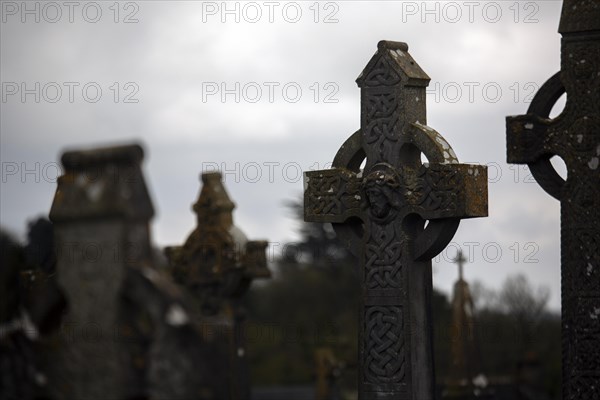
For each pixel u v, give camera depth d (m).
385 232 19.84
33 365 12.79
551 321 67.25
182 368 12.05
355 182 20.16
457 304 37.16
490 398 37.38
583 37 19.53
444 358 47.41
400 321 19.75
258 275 26.58
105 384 12.40
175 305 12.14
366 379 20.00
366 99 20.06
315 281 75.44
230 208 26.75
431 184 19.34
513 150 20.06
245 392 26.36
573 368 19.55
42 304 13.25
